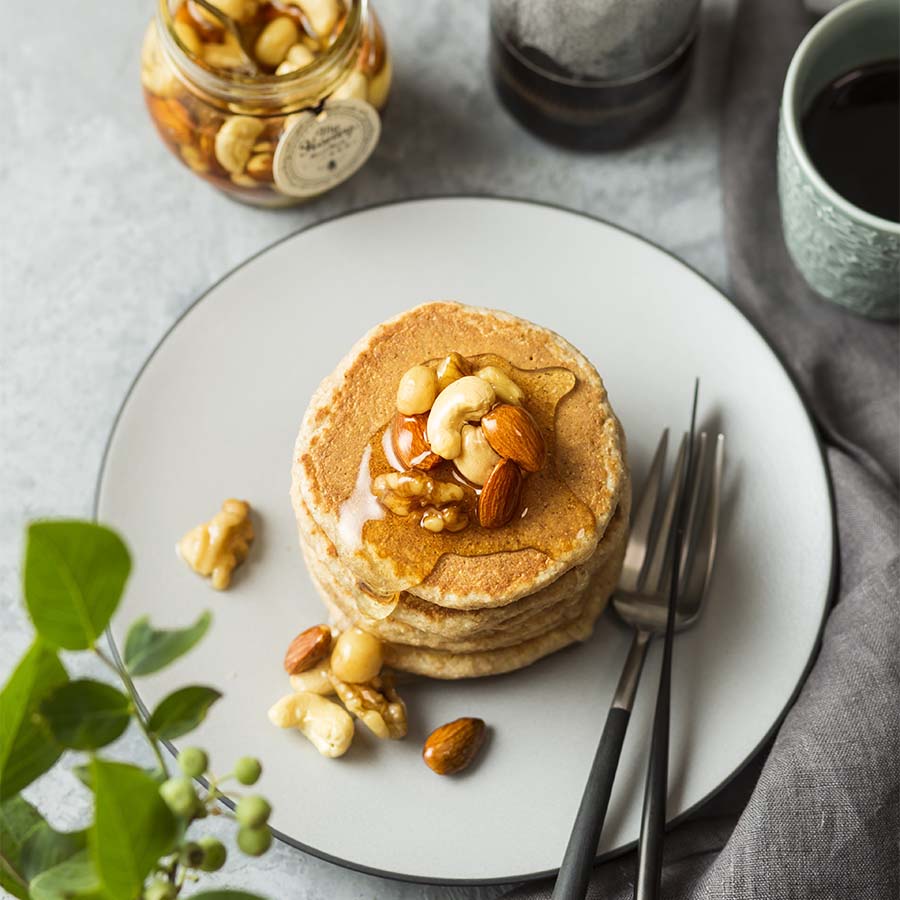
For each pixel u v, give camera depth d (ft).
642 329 2.55
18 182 2.71
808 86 2.52
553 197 2.70
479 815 2.33
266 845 1.81
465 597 2.25
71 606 1.70
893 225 2.38
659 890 2.30
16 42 2.77
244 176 2.56
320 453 2.30
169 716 1.80
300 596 2.44
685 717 2.37
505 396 2.24
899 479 2.56
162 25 2.43
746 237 2.63
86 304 2.65
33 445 2.60
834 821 2.28
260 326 2.54
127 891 1.71
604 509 2.28
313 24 2.50
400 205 2.58
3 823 1.85
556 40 2.53
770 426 2.49
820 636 2.40
